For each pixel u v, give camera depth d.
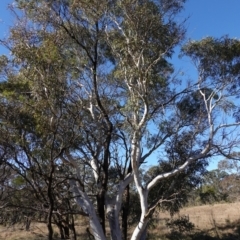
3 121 12.09
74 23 15.51
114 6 15.36
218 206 39.59
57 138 13.27
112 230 15.88
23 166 12.55
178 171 15.75
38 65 12.67
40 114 12.27
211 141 15.75
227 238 25.86
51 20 14.30
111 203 16.64
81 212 15.16
